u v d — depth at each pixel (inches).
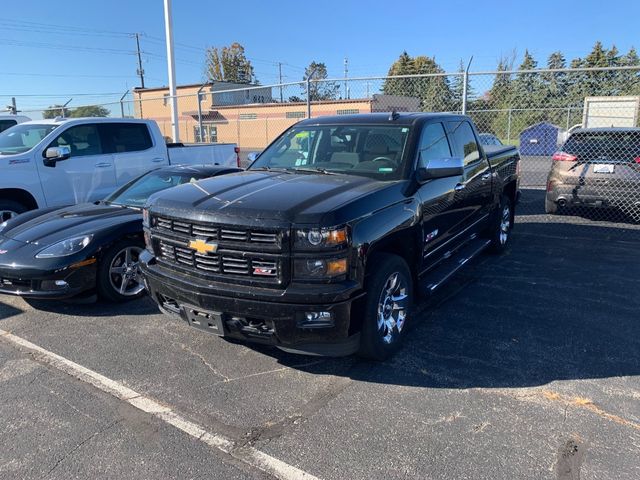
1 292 195.9
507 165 274.4
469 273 242.7
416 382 141.4
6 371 152.1
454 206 199.9
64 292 193.5
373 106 655.1
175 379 145.6
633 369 147.2
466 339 168.7
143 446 114.6
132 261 211.5
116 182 343.6
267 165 196.2
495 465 105.9
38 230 206.4
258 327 133.1
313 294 125.1
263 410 128.8
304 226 125.6
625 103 478.9
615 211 362.3
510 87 515.2
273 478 103.2
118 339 173.9
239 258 131.8
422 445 113.0
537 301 203.5
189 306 140.2
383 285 144.6
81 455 111.7
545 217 379.6
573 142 341.7
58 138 317.7
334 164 181.5
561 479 101.3
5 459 110.7
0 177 290.4
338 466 106.5
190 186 159.6
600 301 202.5
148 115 1619.1
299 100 1152.8
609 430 117.6
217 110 1295.5
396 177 165.6
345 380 143.3
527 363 151.6
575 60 1742.1
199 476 104.1
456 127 217.2
